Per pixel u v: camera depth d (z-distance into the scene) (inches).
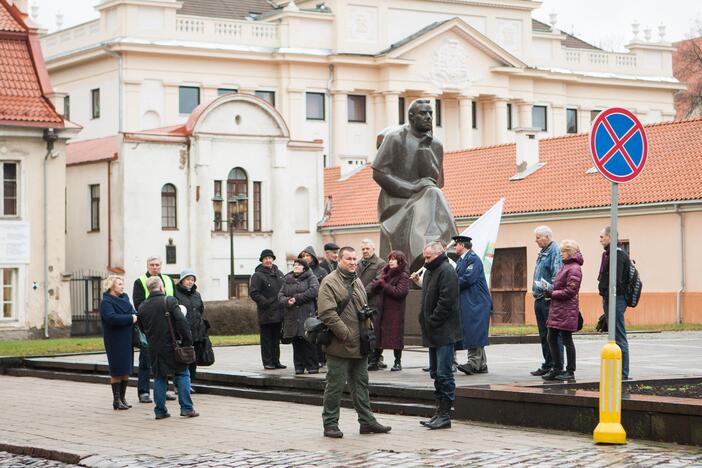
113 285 798.5
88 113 3223.4
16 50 1961.1
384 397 757.9
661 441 590.6
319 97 3376.0
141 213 2218.3
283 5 3553.2
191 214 2263.8
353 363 648.4
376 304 863.7
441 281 655.8
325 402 644.7
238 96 2304.4
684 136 1998.0
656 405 592.1
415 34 3440.0
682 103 4256.9
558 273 755.4
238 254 2321.6
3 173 1884.8
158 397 742.5
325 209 2507.4
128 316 794.8
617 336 741.9
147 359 836.0
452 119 3553.2
